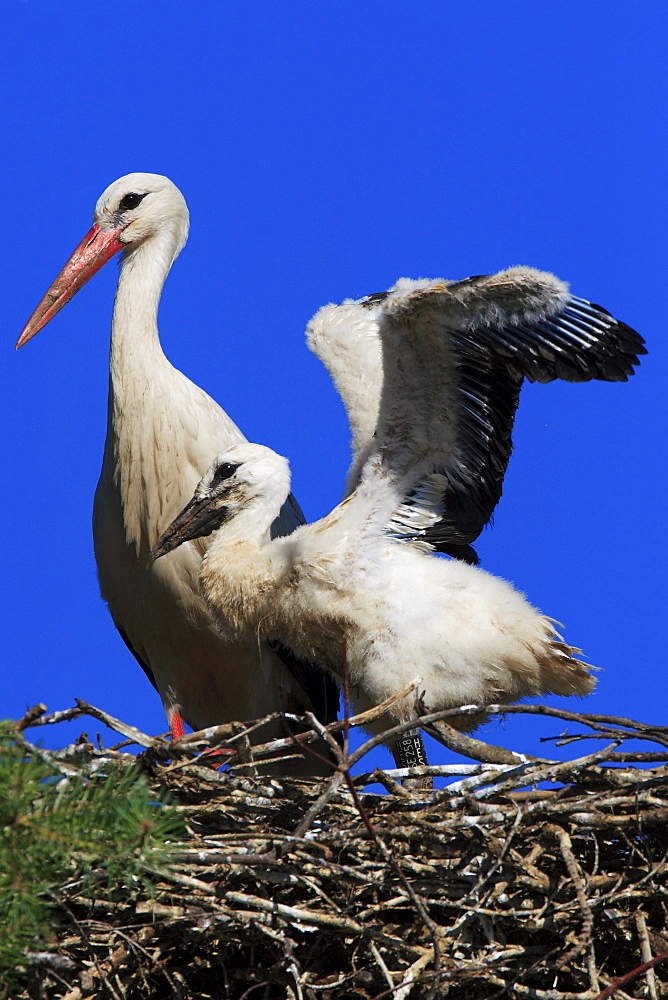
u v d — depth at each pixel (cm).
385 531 1207
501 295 1148
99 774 981
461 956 967
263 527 1273
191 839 1010
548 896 970
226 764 1112
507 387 1236
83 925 959
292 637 1223
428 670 1141
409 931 972
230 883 995
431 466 1243
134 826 833
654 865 988
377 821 1010
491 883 978
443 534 1278
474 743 1050
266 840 990
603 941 991
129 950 965
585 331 1188
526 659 1141
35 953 916
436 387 1216
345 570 1169
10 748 836
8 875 820
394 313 1155
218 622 1257
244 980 1002
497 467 1264
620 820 982
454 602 1145
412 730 1128
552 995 923
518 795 1010
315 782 1054
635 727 1007
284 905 973
